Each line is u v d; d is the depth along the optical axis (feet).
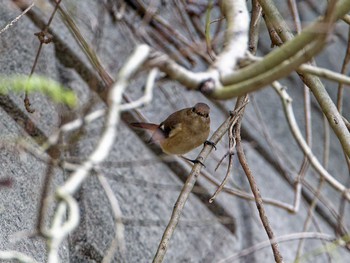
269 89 52.65
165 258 35.45
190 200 39.68
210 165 41.47
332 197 49.57
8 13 34.96
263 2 28.19
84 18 38.60
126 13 41.29
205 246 38.11
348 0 20.26
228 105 47.29
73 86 36.22
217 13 45.88
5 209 27.43
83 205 32.81
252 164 45.55
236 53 22.04
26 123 32.09
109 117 18.08
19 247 26.63
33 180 29.91
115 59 38.96
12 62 33.22
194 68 41.42
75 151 33.76
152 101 41.75
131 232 34.71
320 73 21.85
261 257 41.06
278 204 36.40
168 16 42.60
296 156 49.78
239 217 41.78
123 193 35.86
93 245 31.55
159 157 40.11
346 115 57.47
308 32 18.81
